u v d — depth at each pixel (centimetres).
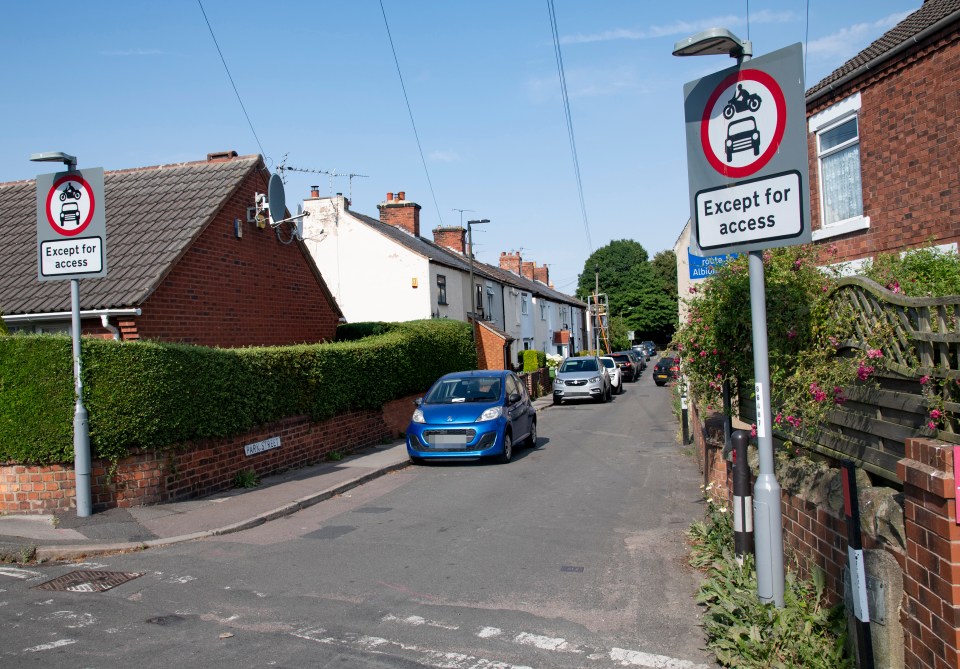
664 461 1319
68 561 718
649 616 543
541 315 4622
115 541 762
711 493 810
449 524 855
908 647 360
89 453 847
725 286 633
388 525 856
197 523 842
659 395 3192
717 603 519
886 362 421
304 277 1781
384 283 2741
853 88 1113
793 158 427
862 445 455
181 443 957
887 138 1051
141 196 1538
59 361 854
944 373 356
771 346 553
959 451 313
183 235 1348
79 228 855
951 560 314
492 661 465
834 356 519
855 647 410
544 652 479
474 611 557
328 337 1889
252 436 1123
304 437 1277
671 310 8031
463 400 1388
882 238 1062
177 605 577
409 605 572
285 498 984
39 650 486
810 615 452
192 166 1623
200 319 1373
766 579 456
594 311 7125
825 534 477
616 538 775
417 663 462
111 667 458
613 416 2264
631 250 8325
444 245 4053
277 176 1597
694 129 470
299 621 538
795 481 539
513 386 1486
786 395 541
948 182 953
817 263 628
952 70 943
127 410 875
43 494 859
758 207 442
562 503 965
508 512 914
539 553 720
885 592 379
